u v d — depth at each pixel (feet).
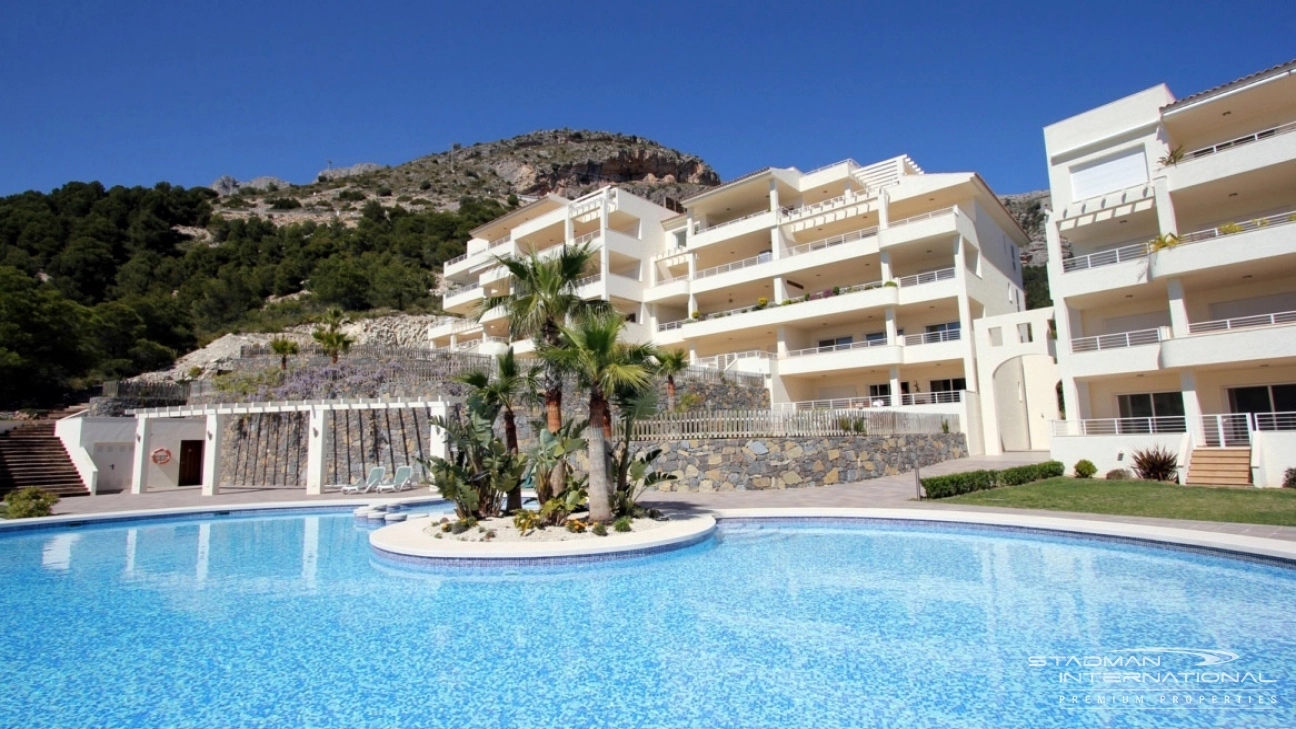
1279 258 59.11
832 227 115.75
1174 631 22.36
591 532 38.96
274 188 436.35
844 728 15.71
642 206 141.28
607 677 19.36
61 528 49.32
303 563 36.63
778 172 117.29
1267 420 64.54
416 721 16.51
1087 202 74.90
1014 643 21.54
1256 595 26.58
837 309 103.04
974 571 31.94
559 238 148.25
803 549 38.01
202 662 20.93
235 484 86.84
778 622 24.47
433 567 34.24
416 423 81.00
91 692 18.49
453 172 483.51
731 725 15.98
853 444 67.15
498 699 17.84
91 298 192.24
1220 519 38.78
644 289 134.10
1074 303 76.02
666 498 57.52
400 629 24.20
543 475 44.09
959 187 102.68
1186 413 62.54
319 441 71.15
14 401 119.55
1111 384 76.02
